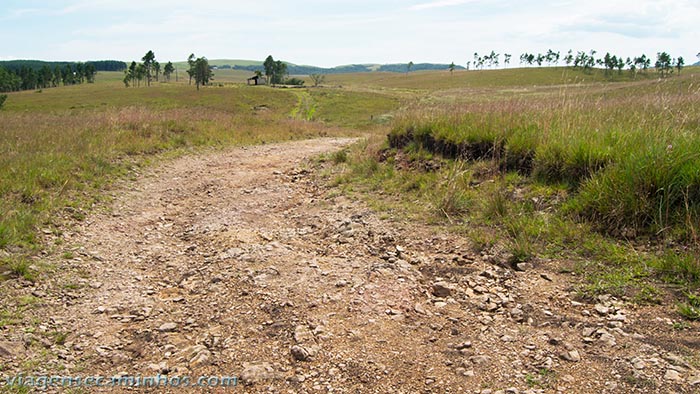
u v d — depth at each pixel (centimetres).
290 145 1602
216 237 640
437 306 416
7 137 1250
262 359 345
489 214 601
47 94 8950
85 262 549
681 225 459
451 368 322
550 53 13650
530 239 514
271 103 7219
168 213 796
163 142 1377
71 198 772
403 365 329
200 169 1148
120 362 355
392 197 759
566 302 400
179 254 597
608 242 477
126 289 489
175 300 461
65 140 1182
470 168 753
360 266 507
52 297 454
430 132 920
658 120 691
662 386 278
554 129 712
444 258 516
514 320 383
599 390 283
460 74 13088
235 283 479
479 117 906
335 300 427
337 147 1480
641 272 418
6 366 340
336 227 651
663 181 482
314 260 531
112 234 664
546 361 319
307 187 938
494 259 496
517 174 687
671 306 368
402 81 12519
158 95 8112
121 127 1481
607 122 724
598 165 583
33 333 387
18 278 475
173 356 359
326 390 305
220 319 411
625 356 314
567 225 520
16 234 568
